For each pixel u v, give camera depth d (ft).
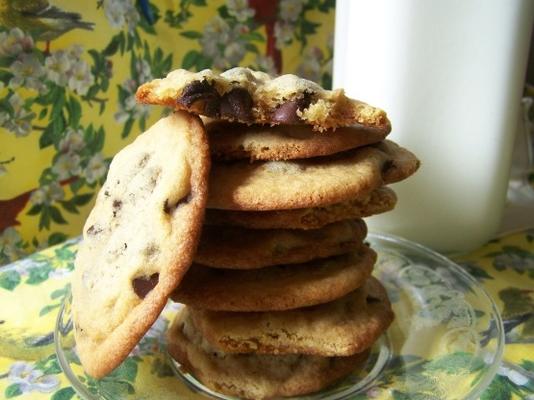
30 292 1.03
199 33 1.44
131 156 0.82
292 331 0.80
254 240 0.80
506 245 1.14
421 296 0.95
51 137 1.32
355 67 1.01
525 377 0.82
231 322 0.80
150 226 0.72
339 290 0.80
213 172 0.76
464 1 0.93
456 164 1.02
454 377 0.79
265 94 0.74
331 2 1.56
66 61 1.28
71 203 1.40
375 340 0.82
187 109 0.73
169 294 0.70
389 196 0.82
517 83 1.00
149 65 1.40
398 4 0.94
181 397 0.80
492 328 0.85
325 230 0.83
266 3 1.49
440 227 1.06
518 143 1.31
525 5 0.94
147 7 1.35
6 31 1.19
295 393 0.80
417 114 0.99
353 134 0.79
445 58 0.96
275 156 0.76
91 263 0.80
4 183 1.29
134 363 0.85
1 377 0.84
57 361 0.86
